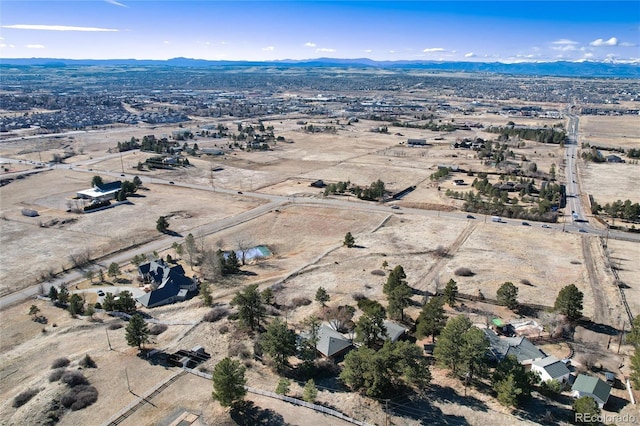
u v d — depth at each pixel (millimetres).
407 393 71875
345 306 98375
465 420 65812
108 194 198750
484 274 120438
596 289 111562
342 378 73438
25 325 100625
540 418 66000
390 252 137500
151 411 67500
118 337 91375
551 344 86938
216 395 66562
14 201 195000
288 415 66250
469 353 73188
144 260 134000
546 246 142375
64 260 136625
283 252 144125
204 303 105812
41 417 66688
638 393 71688
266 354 81000
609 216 174125
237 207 188625
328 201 195250
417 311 100500
